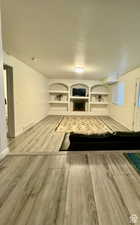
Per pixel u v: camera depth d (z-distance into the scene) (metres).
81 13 1.78
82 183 1.49
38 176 1.62
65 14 1.81
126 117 5.81
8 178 1.59
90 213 1.13
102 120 7.24
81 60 4.16
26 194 1.34
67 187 1.43
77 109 8.91
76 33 2.37
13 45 2.99
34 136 4.30
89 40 2.67
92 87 8.92
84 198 1.28
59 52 3.46
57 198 1.28
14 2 1.57
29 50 3.31
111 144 2.20
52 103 8.98
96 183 1.49
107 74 6.50
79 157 2.03
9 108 4.00
